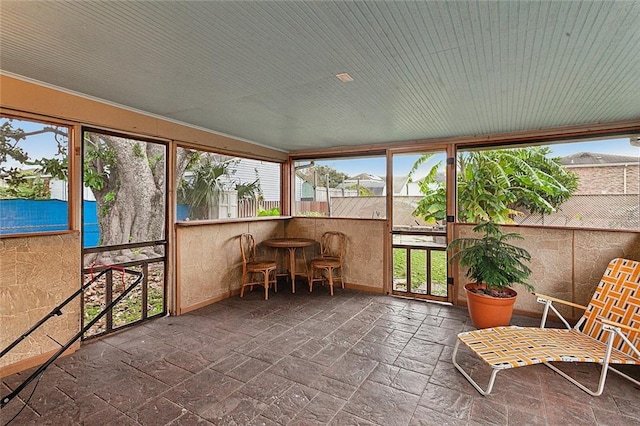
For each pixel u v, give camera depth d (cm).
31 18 157
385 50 189
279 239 519
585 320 274
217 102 293
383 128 382
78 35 175
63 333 271
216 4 145
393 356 275
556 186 399
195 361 264
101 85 254
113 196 321
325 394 219
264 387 227
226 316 371
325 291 482
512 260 316
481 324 321
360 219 491
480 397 217
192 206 411
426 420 193
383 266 470
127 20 159
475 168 448
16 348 243
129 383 231
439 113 317
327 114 326
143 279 347
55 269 265
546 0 139
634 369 256
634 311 246
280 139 458
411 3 143
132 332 323
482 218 437
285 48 188
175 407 204
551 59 198
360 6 146
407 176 462
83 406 204
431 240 442
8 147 247
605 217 371
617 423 190
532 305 374
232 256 454
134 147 339
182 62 209
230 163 470
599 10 146
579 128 357
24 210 256
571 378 240
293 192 569
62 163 276
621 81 231
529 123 352
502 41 177
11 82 235
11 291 240
